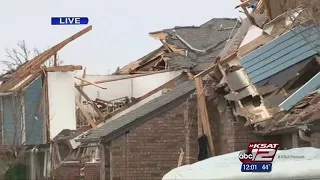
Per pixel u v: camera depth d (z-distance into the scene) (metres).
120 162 58.56
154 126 59.19
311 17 34.91
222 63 36.72
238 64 35.72
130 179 58.44
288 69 33.06
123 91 90.25
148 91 88.00
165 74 86.06
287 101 30.67
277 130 29.98
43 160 86.31
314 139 27.86
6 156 83.50
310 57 32.97
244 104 33.59
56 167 78.94
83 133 73.81
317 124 27.33
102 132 62.12
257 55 34.81
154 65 93.88
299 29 34.72
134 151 58.78
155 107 60.06
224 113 35.12
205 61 77.19
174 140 59.09
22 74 86.81
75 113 86.06
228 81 35.09
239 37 41.59
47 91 85.50
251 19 42.09
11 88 85.12
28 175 84.75
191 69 76.94
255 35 38.31
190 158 38.84
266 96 32.59
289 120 29.23
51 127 84.56
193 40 87.44
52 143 80.75
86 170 68.38
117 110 78.94
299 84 32.84
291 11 36.66
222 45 81.69
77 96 89.31
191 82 67.56
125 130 58.84
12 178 83.62
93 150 75.06
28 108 85.19
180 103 59.28
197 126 39.16
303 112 28.58
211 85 37.16
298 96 30.75
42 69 85.94
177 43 88.69
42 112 85.19
